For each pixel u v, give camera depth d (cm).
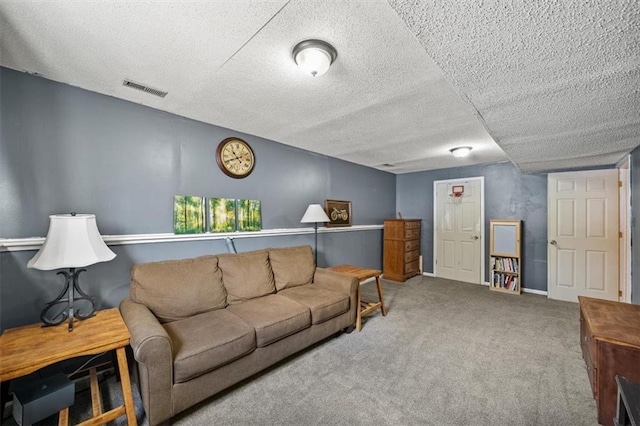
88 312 208
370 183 514
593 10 93
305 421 159
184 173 263
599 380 156
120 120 225
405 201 580
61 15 130
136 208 234
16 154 183
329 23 134
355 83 195
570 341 261
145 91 212
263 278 266
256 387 190
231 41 150
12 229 182
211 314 216
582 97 162
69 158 203
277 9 126
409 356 232
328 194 421
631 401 112
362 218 494
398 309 349
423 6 94
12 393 157
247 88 205
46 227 193
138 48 158
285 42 151
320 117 260
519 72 136
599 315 187
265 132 308
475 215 489
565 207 399
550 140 253
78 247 158
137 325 161
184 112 252
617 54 118
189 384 160
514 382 197
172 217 255
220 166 288
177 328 189
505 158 426
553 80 142
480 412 167
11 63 174
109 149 221
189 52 161
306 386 191
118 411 146
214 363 168
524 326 296
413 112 246
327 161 419
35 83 190
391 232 509
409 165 497
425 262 552
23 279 185
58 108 198
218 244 288
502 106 177
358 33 141
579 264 387
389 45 151
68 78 193
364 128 289
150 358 146
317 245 402
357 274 307
